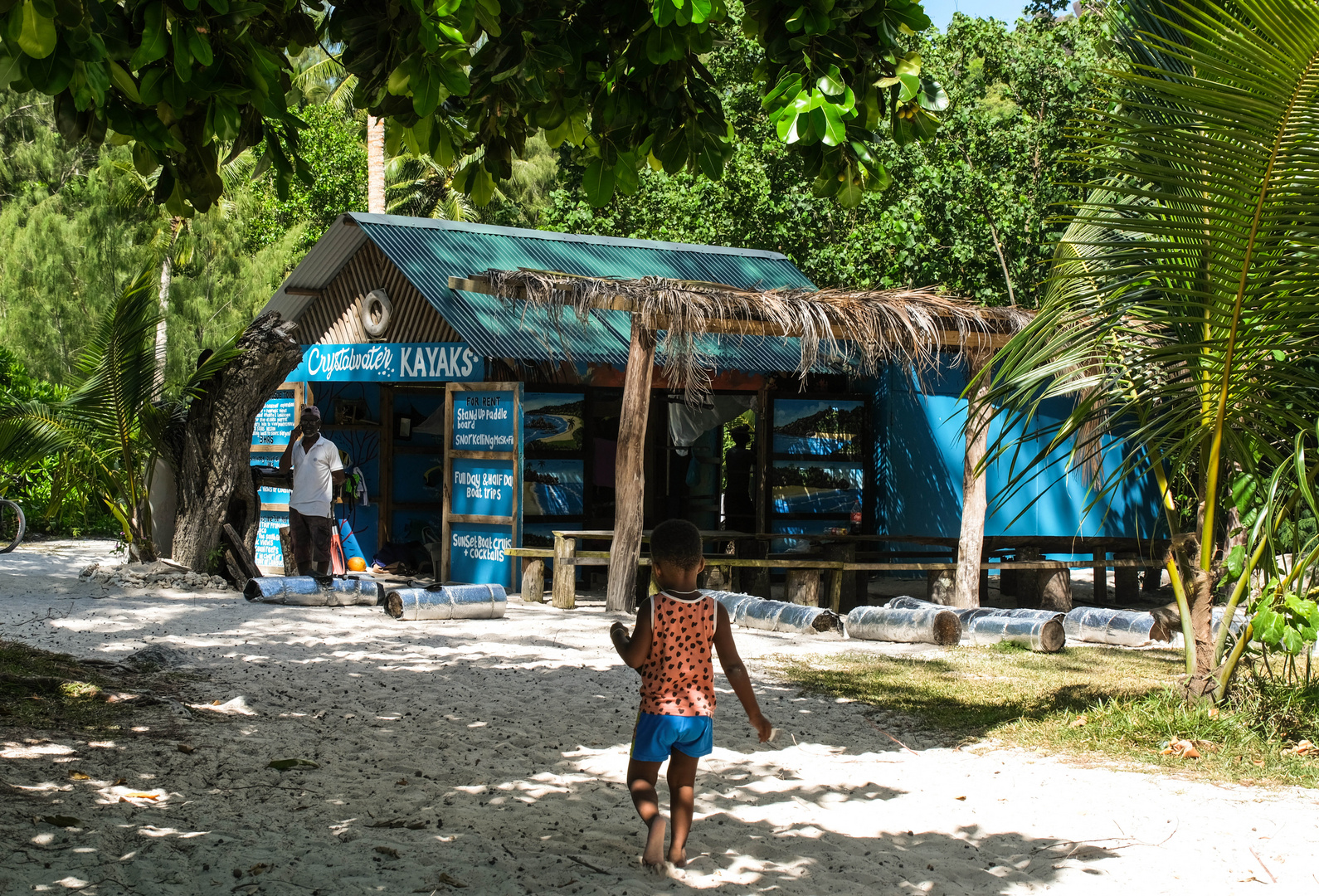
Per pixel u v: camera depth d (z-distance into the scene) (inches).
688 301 462.0
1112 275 272.4
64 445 505.7
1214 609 460.1
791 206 920.3
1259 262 249.3
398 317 634.8
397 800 208.5
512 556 548.1
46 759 222.2
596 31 194.7
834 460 658.2
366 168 1446.9
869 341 482.6
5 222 1151.0
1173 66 270.8
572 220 1056.2
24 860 167.0
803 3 181.6
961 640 435.5
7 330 1091.9
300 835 186.5
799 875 175.2
